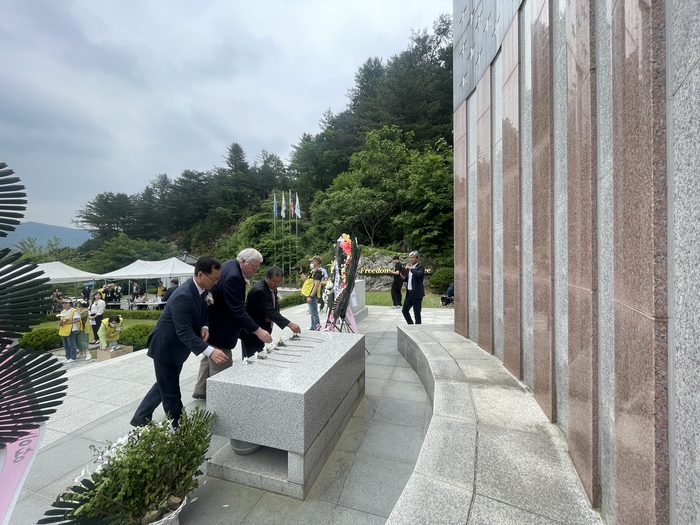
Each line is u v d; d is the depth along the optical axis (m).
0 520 0.70
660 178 1.07
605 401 1.56
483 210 4.32
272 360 2.75
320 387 2.36
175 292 2.59
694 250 0.94
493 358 3.83
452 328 5.51
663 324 1.05
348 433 2.86
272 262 28.33
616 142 1.41
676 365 1.01
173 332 2.56
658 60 1.09
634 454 1.21
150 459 1.75
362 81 32.59
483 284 4.25
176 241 47.09
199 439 1.99
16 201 0.74
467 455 1.98
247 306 3.76
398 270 10.92
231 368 2.54
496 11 3.95
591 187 1.72
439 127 24.70
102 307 9.91
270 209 34.41
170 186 49.91
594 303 1.68
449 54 28.55
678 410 1.00
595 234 1.70
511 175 3.41
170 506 1.83
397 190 20.52
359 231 24.00
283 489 2.14
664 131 1.07
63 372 0.85
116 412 3.37
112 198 49.31
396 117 25.95
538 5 2.77
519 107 3.27
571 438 1.94
